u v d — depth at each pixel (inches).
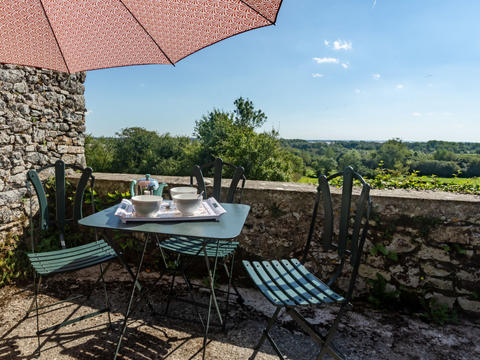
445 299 99.3
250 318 92.7
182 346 78.7
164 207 77.2
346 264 105.9
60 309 93.4
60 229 91.0
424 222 99.7
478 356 79.0
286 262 78.9
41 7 54.2
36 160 123.2
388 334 87.0
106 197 127.0
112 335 82.0
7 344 76.8
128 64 66.4
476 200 96.7
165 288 108.6
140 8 52.9
